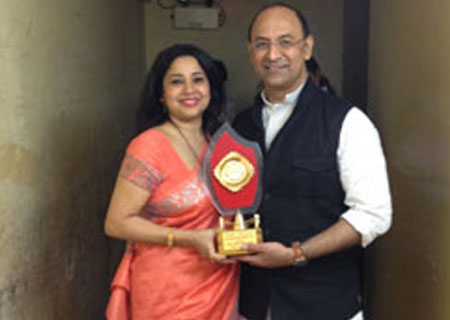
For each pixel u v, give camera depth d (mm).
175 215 1347
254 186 1364
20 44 1435
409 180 1728
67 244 1804
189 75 1385
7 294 1314
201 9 3342
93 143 2197
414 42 1656
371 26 2348
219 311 1388
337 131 1376
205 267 1364
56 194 1692
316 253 1322
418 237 1631
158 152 1336
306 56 1494
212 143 1357
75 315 1883
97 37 2307
